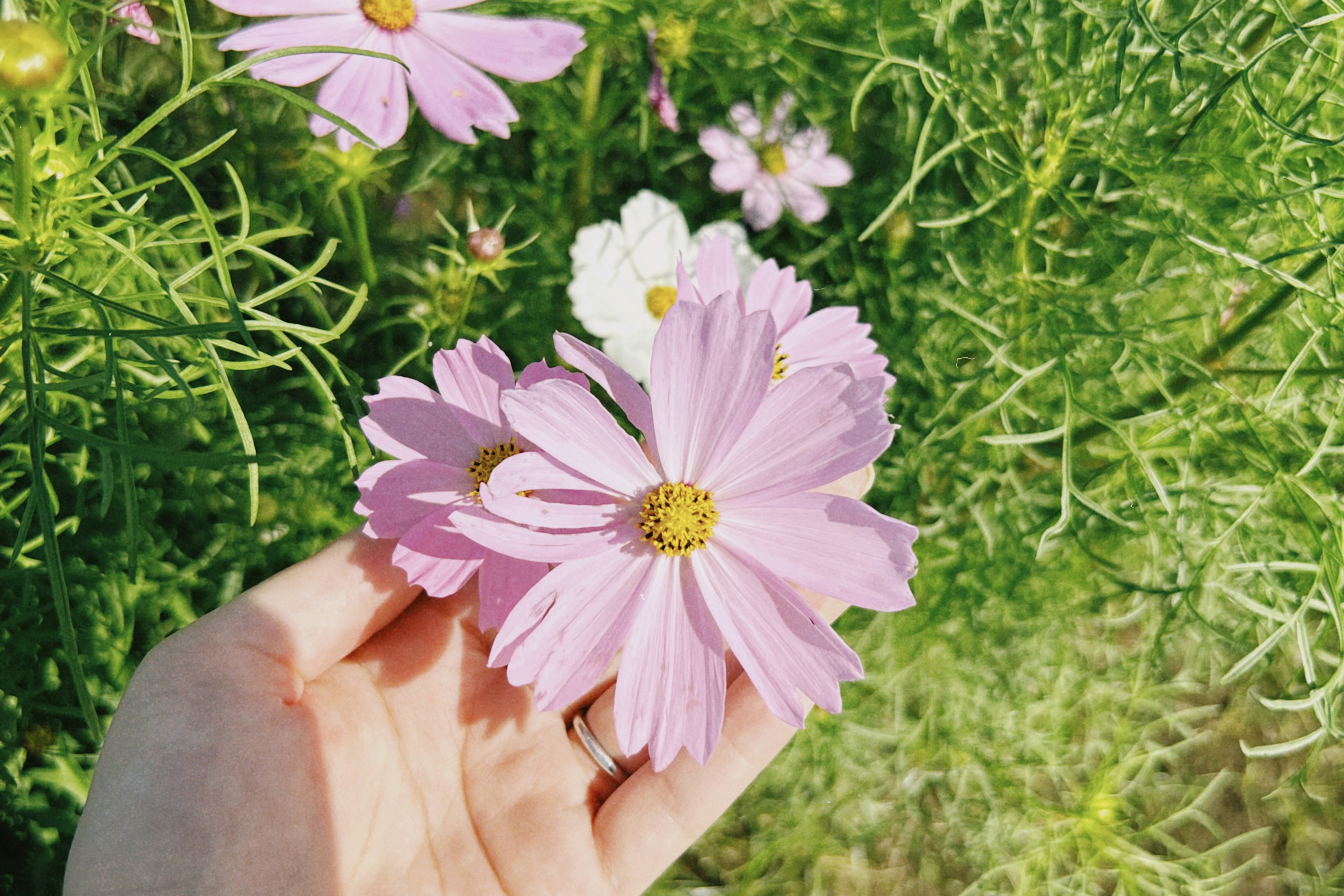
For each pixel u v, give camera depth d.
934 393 0.32
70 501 0.27
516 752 0.22
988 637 0.32
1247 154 0.26
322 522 0.29
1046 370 0.27
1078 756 0.35
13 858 0.27
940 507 0.32
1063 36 0.29
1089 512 0.31
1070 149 0.27
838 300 0.34
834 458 0.17
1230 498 0.30
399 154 0.32
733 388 0.17
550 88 0.31
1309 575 0.29
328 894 0.19
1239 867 0.34
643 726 0.17
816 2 0.31
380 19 0.22
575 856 0.22
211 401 0.28
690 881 0.33
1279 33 0.27
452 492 0.19
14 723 0.26
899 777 0.33
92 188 0.20
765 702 0.18
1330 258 0.23
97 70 0.28
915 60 0.31
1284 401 0.27
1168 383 0.29
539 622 0.17
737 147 0.32
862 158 0.35
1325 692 0.23
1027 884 0.32
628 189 0.34
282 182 0.30
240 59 0.30
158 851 0.18
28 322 0.16
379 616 0.21
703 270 0.21
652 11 0.29
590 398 0.17
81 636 0.27
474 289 0.30
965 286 0.29
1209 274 0.28
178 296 0.18
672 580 0.18
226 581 0.29
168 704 0.18
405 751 0.21
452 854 0.21
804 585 0.17
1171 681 0.33
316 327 0.31
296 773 0.19
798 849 0.32
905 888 0.34
